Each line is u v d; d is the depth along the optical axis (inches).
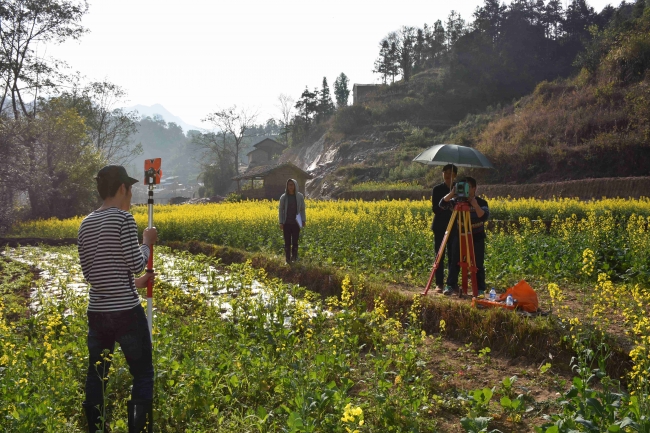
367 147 2859.3
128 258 167.3
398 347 248.1
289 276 458.9
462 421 177.2
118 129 2320.4
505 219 834.2
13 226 1307.8
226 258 592.1
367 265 484.7
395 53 4591.5
